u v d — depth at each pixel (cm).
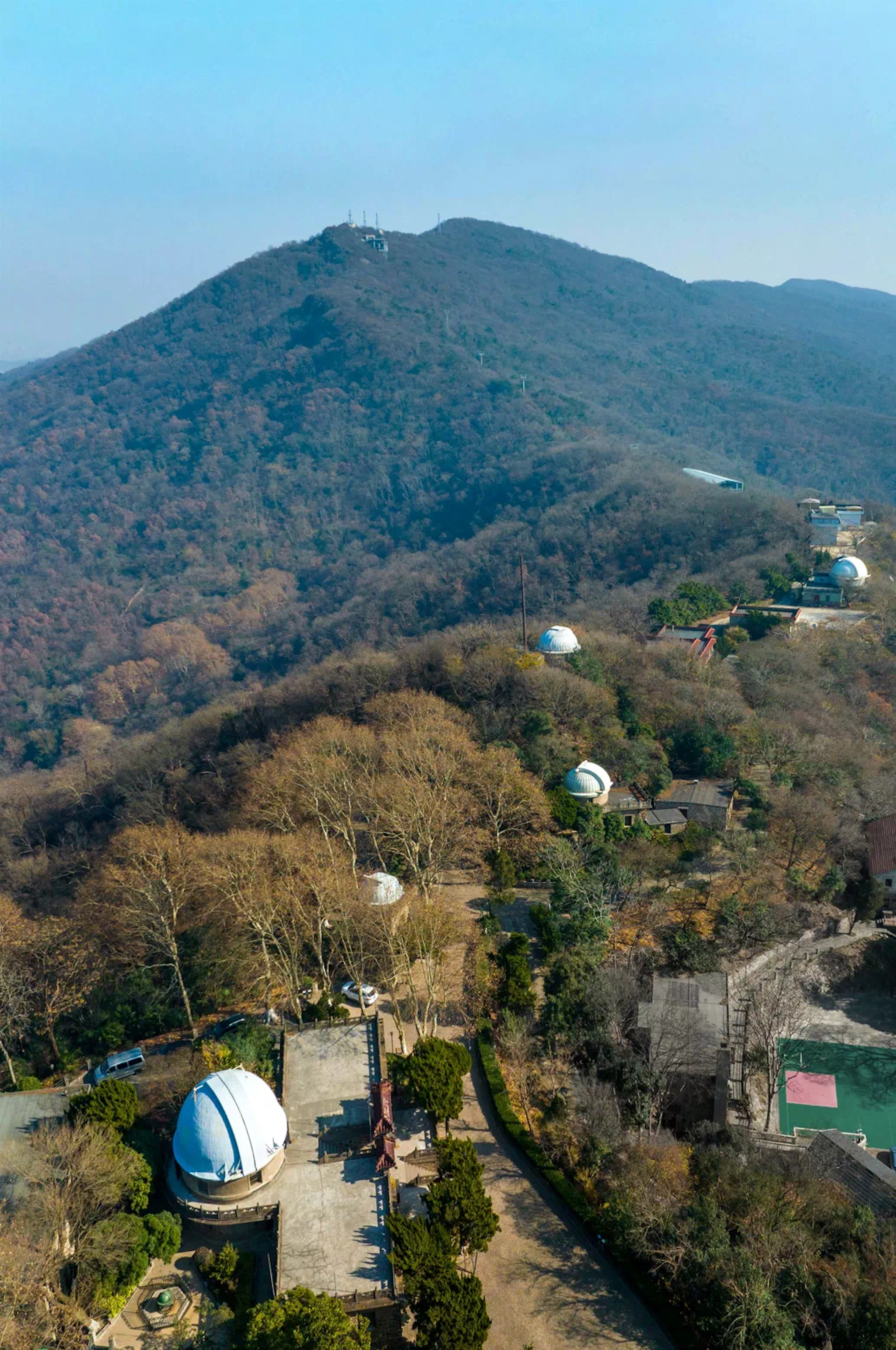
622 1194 5650
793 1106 8112
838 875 9912
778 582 19238
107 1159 5562
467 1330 4675
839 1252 5284
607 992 7438
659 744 12200
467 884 9744
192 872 8150
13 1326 4675
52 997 7662
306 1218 5519
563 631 14350
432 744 10544
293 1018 7594
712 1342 4891
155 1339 5112
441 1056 6334
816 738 12444
